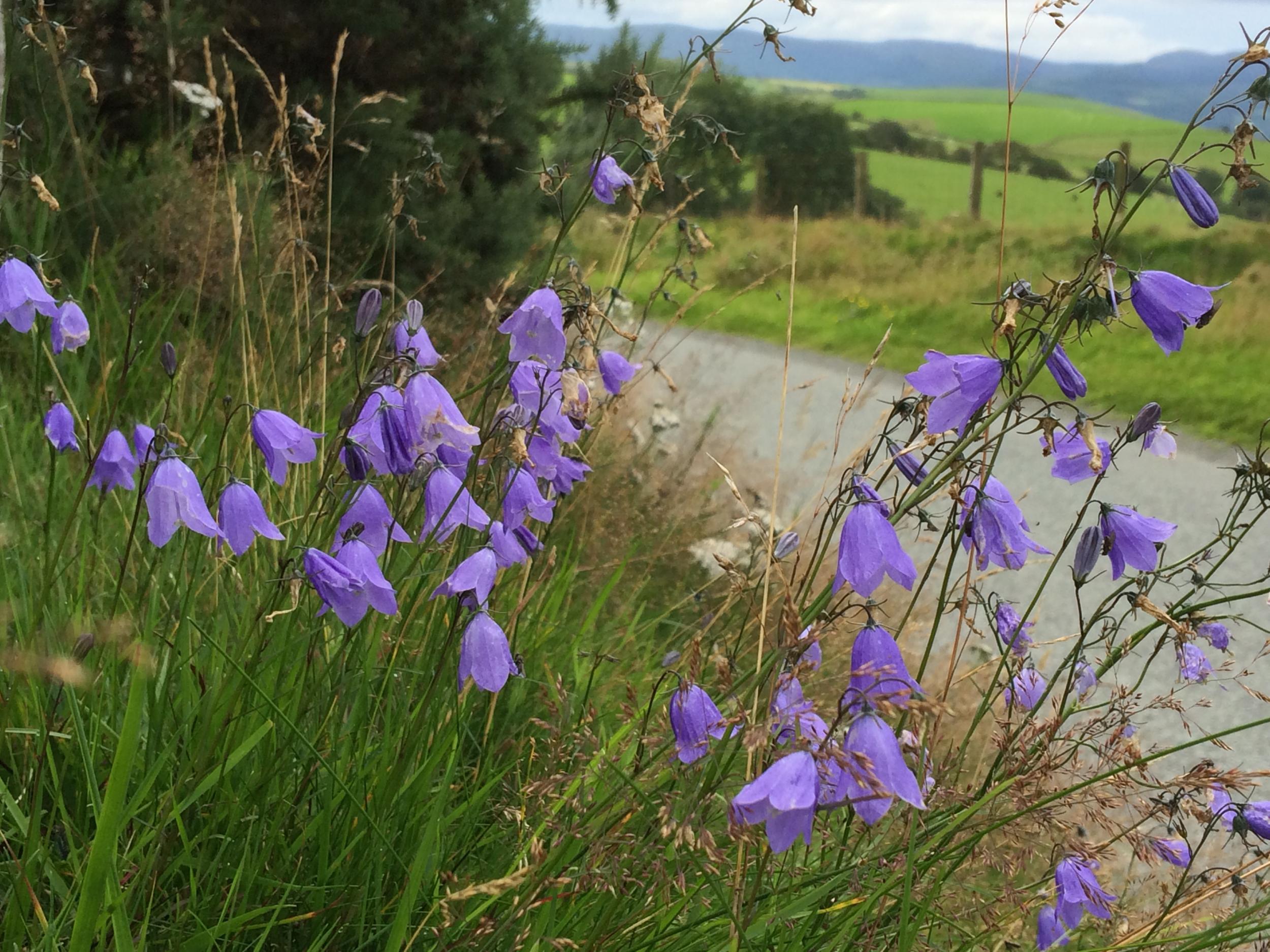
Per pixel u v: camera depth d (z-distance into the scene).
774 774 1.36
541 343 1.93
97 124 5.98
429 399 1.90
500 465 2.06
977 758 3.14
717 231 18.28
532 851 1.61
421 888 2.02
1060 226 17.78
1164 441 2.06
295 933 2.01
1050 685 2.15
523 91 7.11
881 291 15.28
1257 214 16.52
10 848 1.81
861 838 2.03
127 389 3.55
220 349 3.98
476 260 6.56
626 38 7.35
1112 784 2.13
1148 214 18.89
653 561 4.51
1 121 3.41
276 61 6.43
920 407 1.85
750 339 13.29
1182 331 1.65
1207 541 7.21
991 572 2.31
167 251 4.68
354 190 5.97
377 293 2.04
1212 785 1.93
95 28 5.84
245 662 2.18
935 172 29.86
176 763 2.08
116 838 1.35
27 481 3.07
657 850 1.74
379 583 1.86
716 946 1.94
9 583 2.22
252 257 4.46
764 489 6.16
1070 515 7.69
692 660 1.67
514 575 3.07
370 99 4.00
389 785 2.05
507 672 1.92
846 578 1.58
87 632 1.94
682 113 3.34
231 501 1.91
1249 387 10.81
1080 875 2.13
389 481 2.36
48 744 1.88
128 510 2.98
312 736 2.14
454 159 6.29
